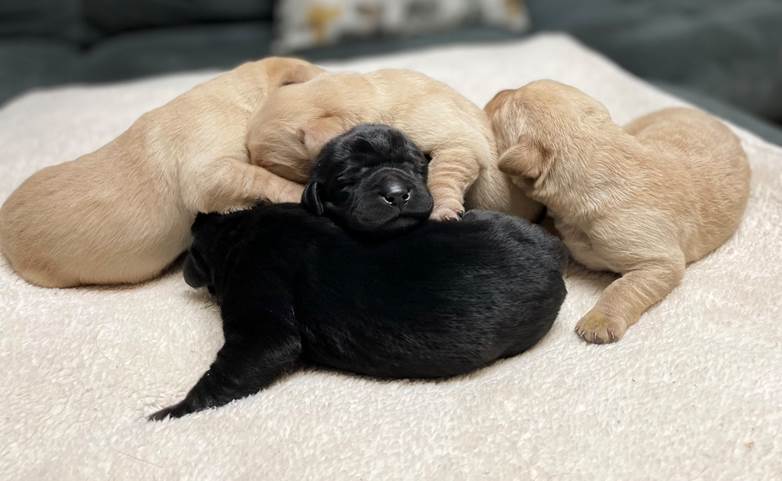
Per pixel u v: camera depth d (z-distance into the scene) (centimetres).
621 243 43
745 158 49
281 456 36
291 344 39
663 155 45
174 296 45
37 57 97
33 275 45
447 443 36
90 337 42
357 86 45
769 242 47
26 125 60
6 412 39
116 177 45
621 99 62
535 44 74
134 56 96
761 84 96
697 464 35
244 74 47
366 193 40
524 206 46
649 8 100
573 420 37
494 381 39
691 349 40
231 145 45
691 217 44
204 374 40
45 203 44
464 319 38
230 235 42
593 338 41
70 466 36
